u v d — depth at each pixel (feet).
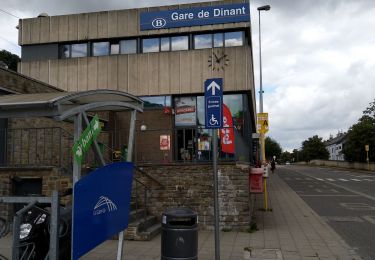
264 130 55.93
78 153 17.46
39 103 16.37
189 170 37.58
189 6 85.20
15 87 40.91
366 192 79.05
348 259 27.14
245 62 82.12
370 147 195.31
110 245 30.30
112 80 87.40
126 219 21.67
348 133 207.72
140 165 38.27
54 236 16.67
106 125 58.23
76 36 89.71
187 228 20.95
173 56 85.40
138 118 82.99
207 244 31.17
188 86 84.12
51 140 42.01
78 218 16.74
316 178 128.77
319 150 384.27
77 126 17.95
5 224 18.39
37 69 90.63
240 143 43.45
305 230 37.65
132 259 26.37
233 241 32.35
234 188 36.73
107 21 88.84
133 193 38.24
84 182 17.29
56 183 34.12
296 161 504.84
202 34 85.35
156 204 37.91
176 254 20.84
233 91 81.87
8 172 34.81
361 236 35.24
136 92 86.22
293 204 58.80
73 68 89.30
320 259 27.04
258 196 71.05
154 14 86.63
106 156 43.14
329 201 63.26
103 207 18.97
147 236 31.96
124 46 88.74
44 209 20.06
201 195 37.24
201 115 84.33
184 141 48.60
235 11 83.25
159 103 85.30
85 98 20.62
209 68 83.41
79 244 16.78
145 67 86.38
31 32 91.56
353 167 213.46
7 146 39.04
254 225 37.91
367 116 205.16
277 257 27.40
